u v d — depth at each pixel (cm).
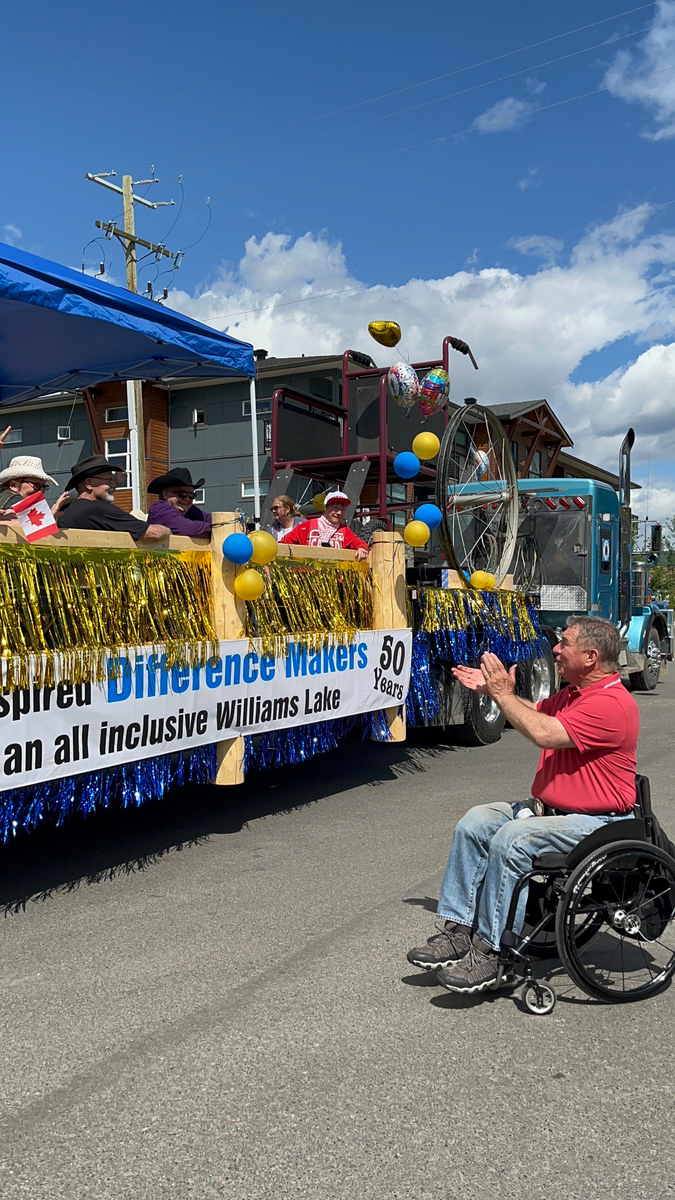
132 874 447
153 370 762
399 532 626
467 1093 252
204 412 2538
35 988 319
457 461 750
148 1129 233
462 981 300
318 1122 237
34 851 489
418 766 710
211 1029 289
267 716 511
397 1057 272
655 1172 218
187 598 462
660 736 844
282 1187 211
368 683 596
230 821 547
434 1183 212
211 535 481
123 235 1956
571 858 300
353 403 861
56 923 382
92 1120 238
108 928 376
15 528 382
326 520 698
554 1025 296
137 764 438
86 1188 210
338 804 588
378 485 928
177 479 571
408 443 869
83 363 742
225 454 2506
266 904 404
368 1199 207
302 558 555
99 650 407
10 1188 210
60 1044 279
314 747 564
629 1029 294
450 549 711
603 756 317
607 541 1048
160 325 601
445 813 563
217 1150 224
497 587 794
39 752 382
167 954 349
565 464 3036
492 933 296
